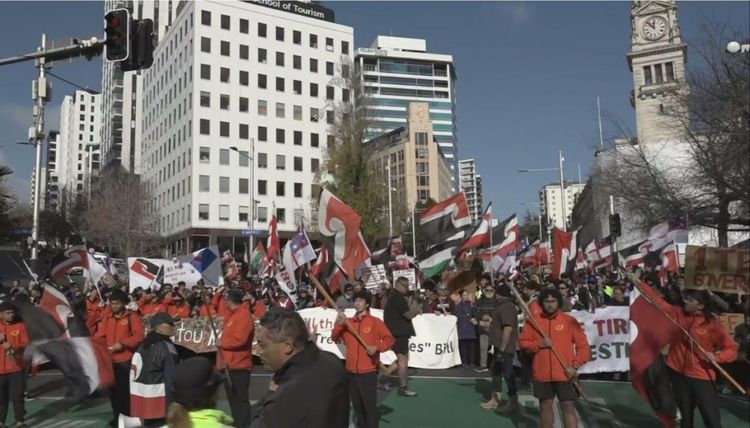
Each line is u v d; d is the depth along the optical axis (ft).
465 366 44.65
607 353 37.35
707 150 68.44
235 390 23.66
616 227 71.92
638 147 89.56
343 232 35.53
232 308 24.11
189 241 216.33
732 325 36.32
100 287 56.49
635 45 227.20
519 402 31.91
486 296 41.63
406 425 27.17
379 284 59.26
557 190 414.62
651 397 24.09
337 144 159.94
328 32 246.47
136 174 259.19
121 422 22.25
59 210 239.30
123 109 326.85
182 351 19.43
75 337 21.09
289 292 49.26
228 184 222.48
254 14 231.91
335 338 24.64
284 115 233.96
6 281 84.74
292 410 9.74
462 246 46.73
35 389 35.96
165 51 253.65
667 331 23.07
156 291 50.65
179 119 233.76
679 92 74.59
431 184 386.73
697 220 79.87
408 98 495.82
